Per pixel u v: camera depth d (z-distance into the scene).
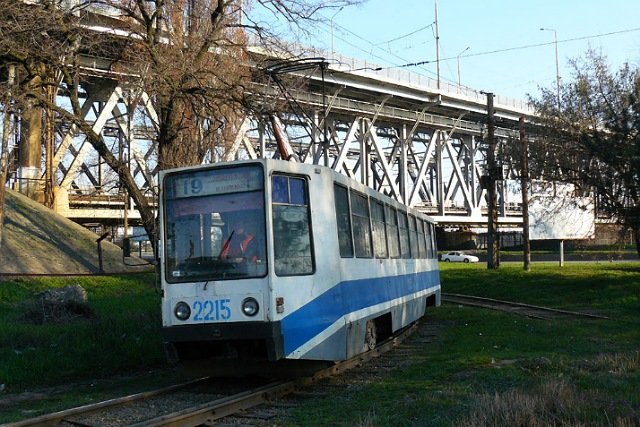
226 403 8.52
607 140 25.12
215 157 17.06
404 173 59.62
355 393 9.71
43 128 18.27
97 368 12.07
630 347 14.02
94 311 16.09
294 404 9.10
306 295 9.88
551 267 34.19
